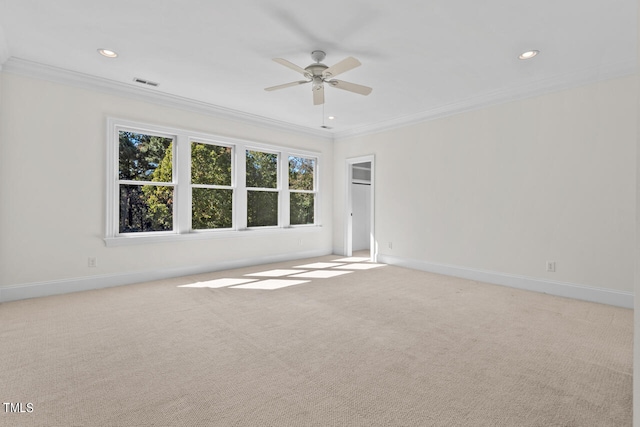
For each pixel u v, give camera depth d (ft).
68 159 12.28
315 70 10.09
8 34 9.50
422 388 6.05
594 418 5.18
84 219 12.65
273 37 9.57
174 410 5.36
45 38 9.71
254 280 14.55
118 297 11.78
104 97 13.06
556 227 12.55
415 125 17.39
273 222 19.07
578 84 11.95
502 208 14.05
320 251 21.50
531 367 6.84
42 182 11.78
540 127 12.93
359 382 6.25
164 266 14.76
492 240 14.35
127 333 8.53
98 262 13.00
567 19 8.50
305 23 8.82
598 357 7.30
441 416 5.24
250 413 5.30
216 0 7.87
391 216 18.53
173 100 14.71
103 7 8.18
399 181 18.13
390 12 8.30
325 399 5.70
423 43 9.82
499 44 9.84
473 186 15.02
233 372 6.61
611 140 11.30
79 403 5.51
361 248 26.68
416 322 9.45
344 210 21.43
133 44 10.05
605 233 11.44
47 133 11.85
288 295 12.18
